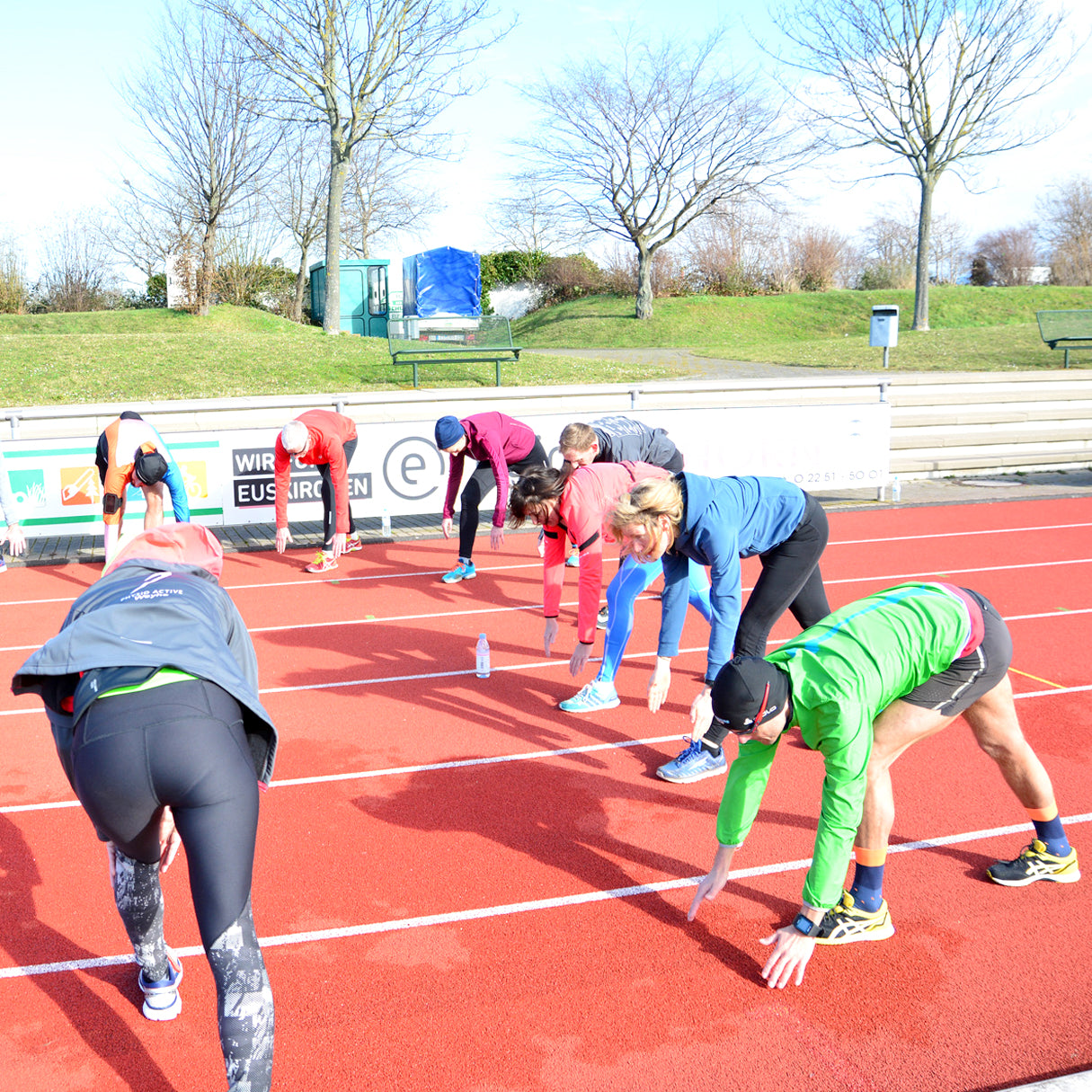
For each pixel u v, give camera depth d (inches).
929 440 574.2
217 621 103.3
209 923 90.5
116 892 110.2
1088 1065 108.4
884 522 433.7
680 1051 112.6
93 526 392.5
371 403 532.7
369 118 800.9
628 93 1123.9
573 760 195.9
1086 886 145.6
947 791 177.5
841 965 128.0
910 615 118.6
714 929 137.2
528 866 155.0
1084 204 1648.6
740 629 171.0
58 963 131.2
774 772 188.9
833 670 111.8
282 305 1252.5
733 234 1453.0
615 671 224.8
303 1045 114.0
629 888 148.3
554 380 653.9
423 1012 120.0
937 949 131.0
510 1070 109.9
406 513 425.1
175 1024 119.2
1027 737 200.1
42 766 195.0
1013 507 466.0
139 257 1238.3
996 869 146.9
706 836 164.7
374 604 318.3
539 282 1549.0
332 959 130.9
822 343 905.5
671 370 708.0
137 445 285.1
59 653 93.7
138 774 91.2
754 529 165.9
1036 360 707.4
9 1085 108.8
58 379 614.2
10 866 156.1
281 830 167.5
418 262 906.1
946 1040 113.3
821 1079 107.3
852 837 114.5
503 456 320.2
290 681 244.4
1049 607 297.6
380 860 156.9
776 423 438.0
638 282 1241.4
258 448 403.2
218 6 768.3
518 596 327.3
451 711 223.3
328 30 755.4
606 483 201.6
